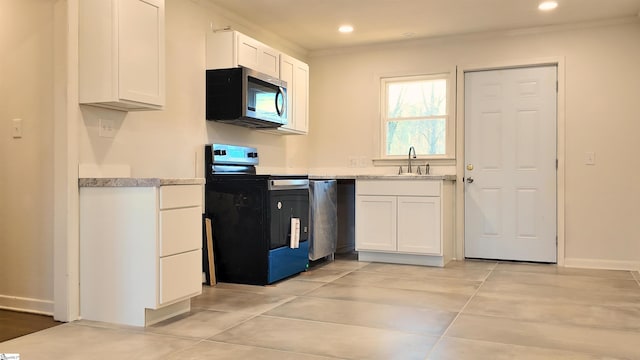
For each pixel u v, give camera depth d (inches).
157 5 131.4
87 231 121.1
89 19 121.4
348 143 234.1
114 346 101.3
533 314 125.5
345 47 231.5
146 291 114.7
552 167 200.8
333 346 101.2
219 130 180.1
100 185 119.3
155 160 150.6
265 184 160.9
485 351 98.2
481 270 186.2
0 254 132.6
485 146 210.5
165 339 105.8
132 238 116.1
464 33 209.2
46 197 126.3
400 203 197.0
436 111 221.8
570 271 185.0
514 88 206.2
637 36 188.7
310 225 190.7
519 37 204.1
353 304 135.4
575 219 196.5
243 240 163.2
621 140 190.9
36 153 127.4
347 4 174.9
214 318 122.0
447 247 201.8
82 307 121.9
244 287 157.3
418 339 105.7
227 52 169.3
